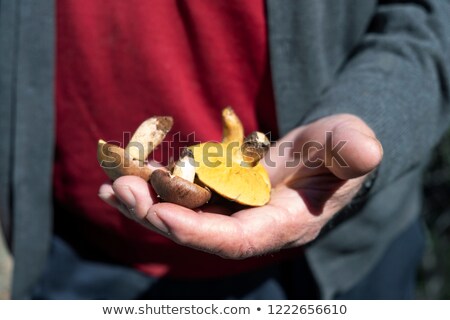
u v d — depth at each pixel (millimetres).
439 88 563
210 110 583
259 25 557
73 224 640
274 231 461
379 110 516
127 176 455
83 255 633
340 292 627
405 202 646
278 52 558
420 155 548
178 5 563
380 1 605
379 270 666
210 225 430
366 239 609
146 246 602
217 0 557
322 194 487
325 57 582
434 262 1020
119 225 601
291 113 570
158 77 569
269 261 597
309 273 622
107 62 576
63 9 582
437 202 1017
